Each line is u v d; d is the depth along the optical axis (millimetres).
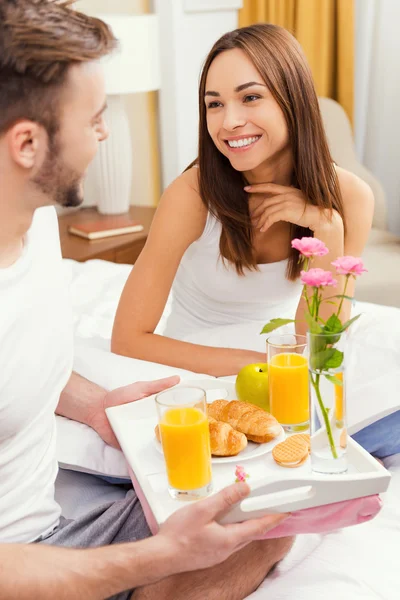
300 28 4082
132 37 3377
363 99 4426
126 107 4055
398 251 3402
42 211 1287
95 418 1435
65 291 1268
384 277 3074
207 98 1684
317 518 1103
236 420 1293
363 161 4547
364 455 1163
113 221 3475
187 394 1168
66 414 1476
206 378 1535
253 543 1150
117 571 993
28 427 1173
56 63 979
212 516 1010
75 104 1020
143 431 1347
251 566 1158
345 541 1239
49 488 1240
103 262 2648
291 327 1862
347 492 1087
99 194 3676
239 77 1628
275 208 1765
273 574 1215
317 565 1184
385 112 4371
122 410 1392
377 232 3568
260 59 1630
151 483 1194
